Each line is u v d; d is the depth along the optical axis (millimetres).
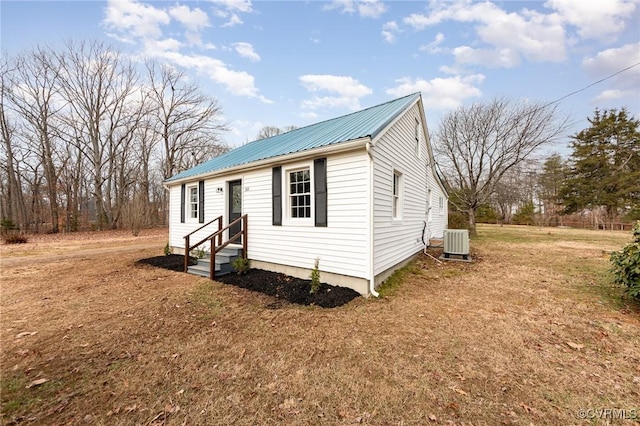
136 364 2818
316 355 2998
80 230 20984
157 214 26797
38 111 19750
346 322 3885
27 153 20156
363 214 5137
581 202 26578
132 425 1994
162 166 26281
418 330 3617
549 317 4020
